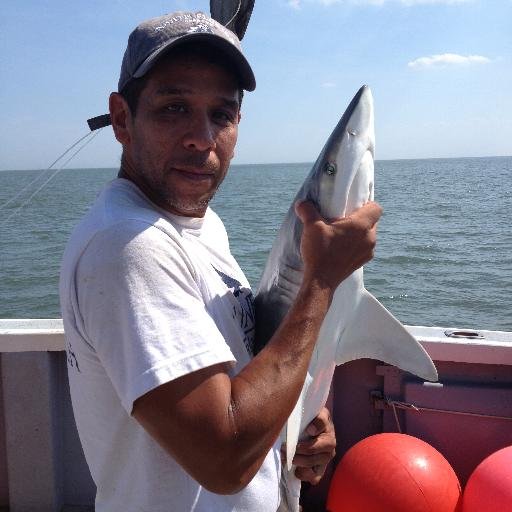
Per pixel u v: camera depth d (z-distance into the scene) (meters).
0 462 2.93
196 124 1.49
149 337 1.22
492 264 16.45
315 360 1.86
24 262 18.14
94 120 1.85
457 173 105.44
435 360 2.88
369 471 2.47
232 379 1.32
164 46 1.41
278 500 1.76
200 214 1.69
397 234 22.97
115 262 1.26
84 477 3.01
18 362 2.85
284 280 1.83
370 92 1.82
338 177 1.74
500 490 2.28
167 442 1.23
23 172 186.25
